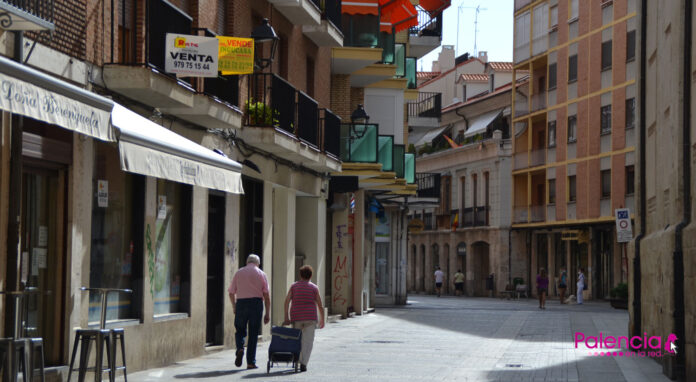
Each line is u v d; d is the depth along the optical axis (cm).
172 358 1677
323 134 2620
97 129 999
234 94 1881
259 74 2081
